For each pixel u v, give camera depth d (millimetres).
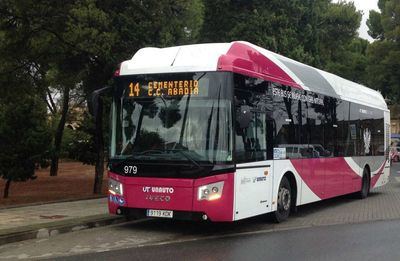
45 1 15961
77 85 24672
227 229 10812
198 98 9719
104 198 15555
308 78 13289
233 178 9516
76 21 15445
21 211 12289
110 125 10383
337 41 40219
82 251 8586
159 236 9961
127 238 9742
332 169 14539
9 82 18422
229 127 9516
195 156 9516
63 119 29984
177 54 10203
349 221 12133
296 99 12375
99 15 15242
